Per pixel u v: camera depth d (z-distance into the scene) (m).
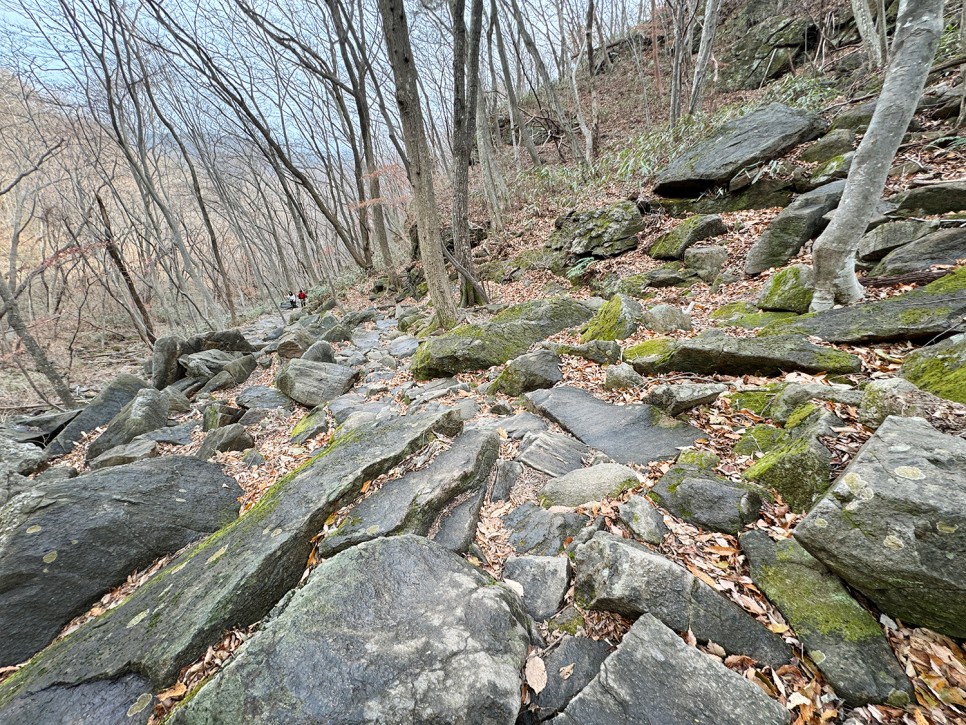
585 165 14.79
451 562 2.57
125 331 25.67
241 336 12.52
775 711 1.81
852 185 4.51
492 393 6.00
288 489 3.71
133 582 3.82
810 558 2.40
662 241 9.46
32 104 19.23
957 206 5.61
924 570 1.93
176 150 24.02
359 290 21.91
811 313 5.01
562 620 2.43
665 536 2.80
